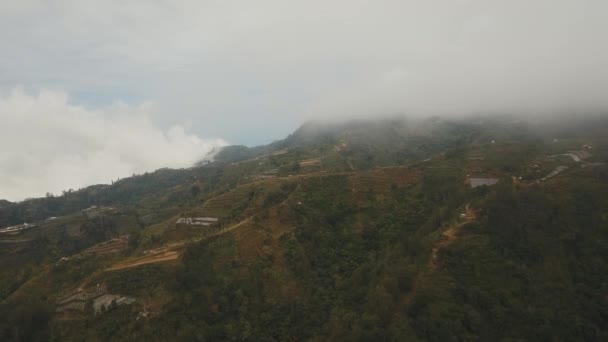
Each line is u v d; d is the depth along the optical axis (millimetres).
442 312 79938
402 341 76188
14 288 137625
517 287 86438
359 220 144000
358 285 106625
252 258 111688
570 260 95062
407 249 104312
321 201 150625
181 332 84312
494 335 77375
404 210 146750
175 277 97438
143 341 81875
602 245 97812
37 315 87938
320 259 122938
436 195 151125
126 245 147375
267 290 104000
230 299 98500
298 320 98688
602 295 86875
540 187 123375
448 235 101938
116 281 101062
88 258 134375
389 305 84688
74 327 86625
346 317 89750
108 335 83812
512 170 162250
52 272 125562
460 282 86875
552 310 82688
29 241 190375
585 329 79938
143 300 92750
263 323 95625
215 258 109188
